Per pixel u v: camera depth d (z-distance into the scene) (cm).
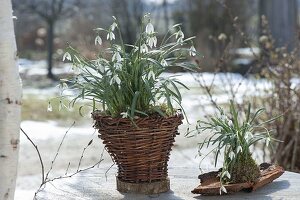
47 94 1235
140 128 241
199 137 659
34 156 656
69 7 1903
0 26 217
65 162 625
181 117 250
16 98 221
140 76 242
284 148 473
